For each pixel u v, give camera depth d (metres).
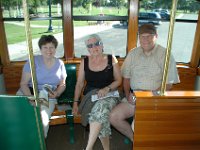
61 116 2.58
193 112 1.64
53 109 2.45
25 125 1.57
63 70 2.61
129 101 2.22
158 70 2.28
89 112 2.27
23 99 1.48
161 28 3.03
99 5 2.94
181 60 3.30
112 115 2.18
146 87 2.34
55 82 2.54
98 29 3.06
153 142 1.73
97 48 2.33
